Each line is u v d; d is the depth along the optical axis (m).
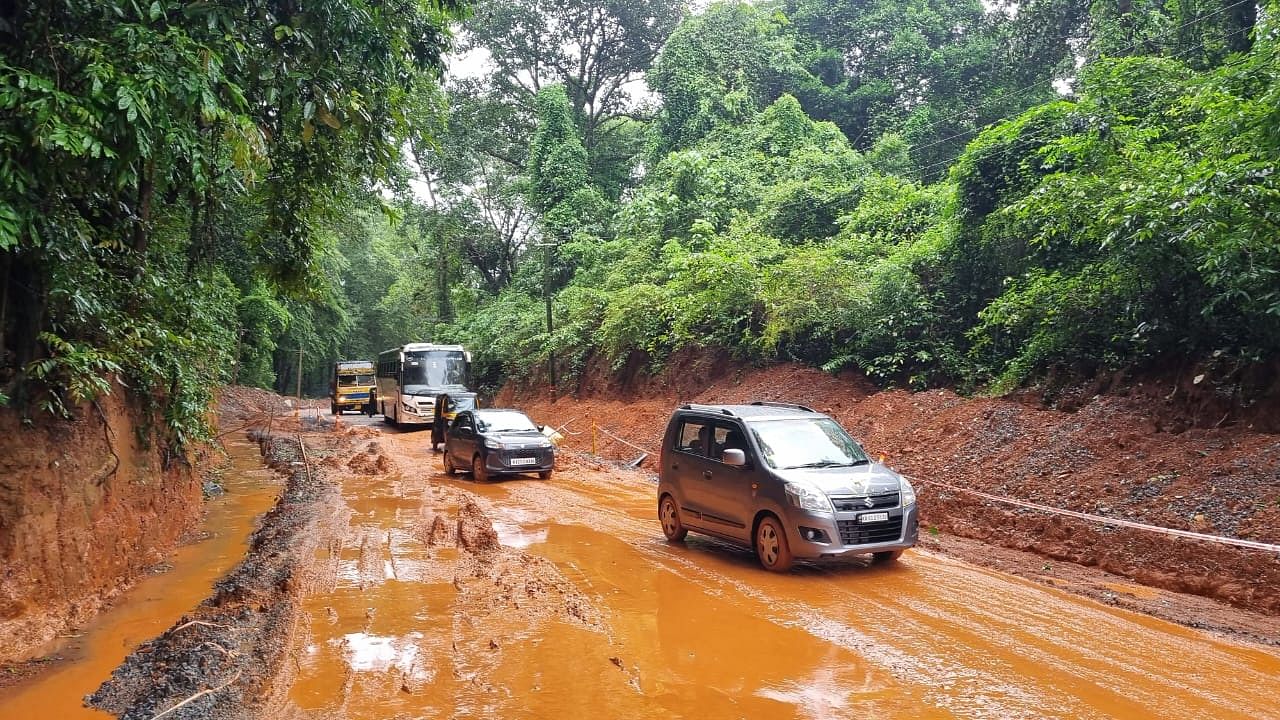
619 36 44.06
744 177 29.88
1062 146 12.38
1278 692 5.07
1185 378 11.00
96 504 7.48
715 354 23.52
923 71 35.31
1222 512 8.31
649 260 29.34
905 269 17.11
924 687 5.18
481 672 5.51
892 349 17.66
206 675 5.38
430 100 20.61
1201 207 8.84
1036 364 13.91
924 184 29.50
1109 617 6.76
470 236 44.94
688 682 5.31
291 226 9.91
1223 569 7.46
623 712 4.82
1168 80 12.93
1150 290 11.19
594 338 30.48
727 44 36.84
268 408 40.56
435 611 6.98
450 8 9.80
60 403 6.52
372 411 41.56
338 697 5.06
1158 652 5.85
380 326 69.56
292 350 52.75
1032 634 6.29
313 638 6.24
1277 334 9.83
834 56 37.88
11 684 5.45
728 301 21.91
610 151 45.91
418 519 11.55
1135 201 9.62
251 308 36.84
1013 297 13.72
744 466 8.92
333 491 14.21
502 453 15.96
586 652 5.92
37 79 5.45
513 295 42.41
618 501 13.69
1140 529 8.52
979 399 14.25
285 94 7.94
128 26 6.04
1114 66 13.71
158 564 8.98
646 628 6.54
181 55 6.21
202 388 10.53
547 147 40.72
